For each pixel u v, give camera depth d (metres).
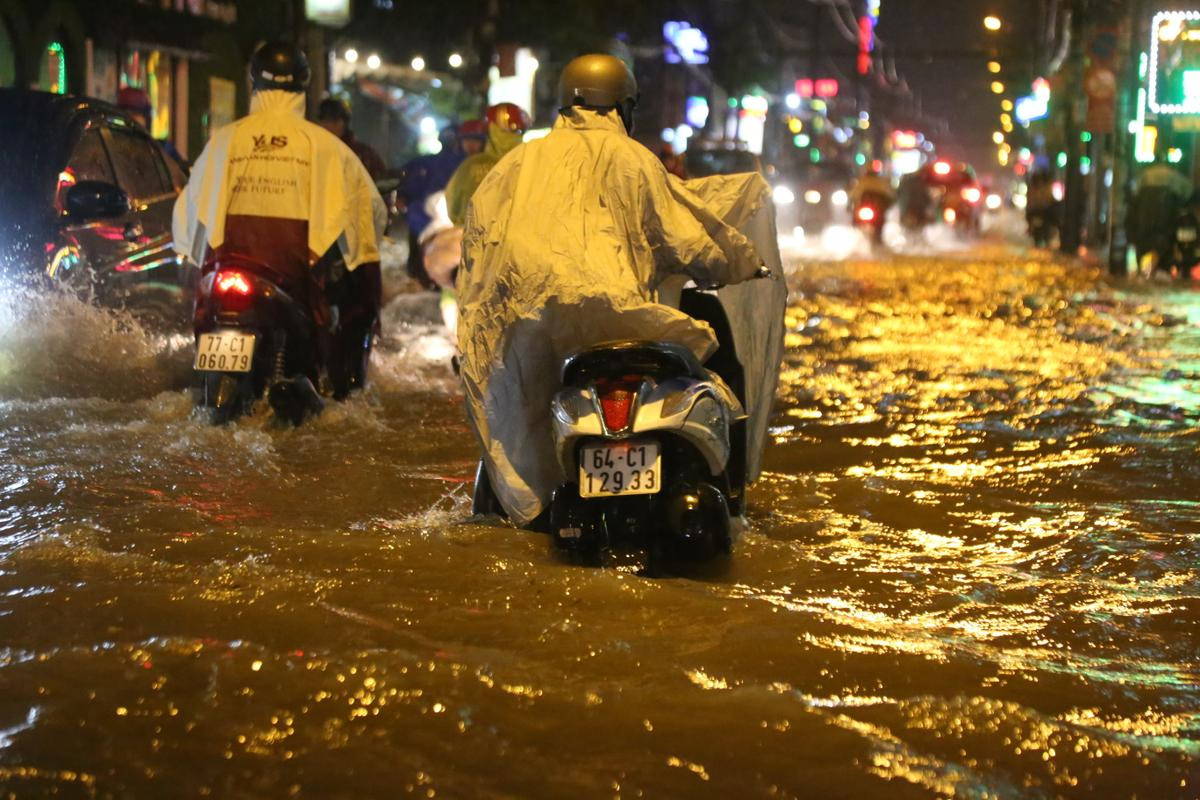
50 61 27.78
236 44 38.62
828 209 47.25
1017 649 5.17
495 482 6.25
